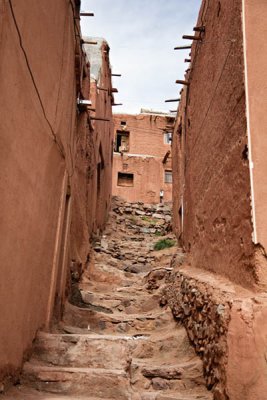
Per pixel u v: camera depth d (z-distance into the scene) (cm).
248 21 374
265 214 330
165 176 1980
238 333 282
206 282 412
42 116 359
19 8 274
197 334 409
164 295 615
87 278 746
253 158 343
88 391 327
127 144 2220
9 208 277
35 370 335
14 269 298
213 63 515
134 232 1305
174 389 370
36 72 332
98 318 539
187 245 729
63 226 526
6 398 281
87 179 842
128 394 327
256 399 266
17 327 316
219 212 448
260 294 308
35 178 347
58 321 483
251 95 357
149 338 473
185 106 813
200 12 630
